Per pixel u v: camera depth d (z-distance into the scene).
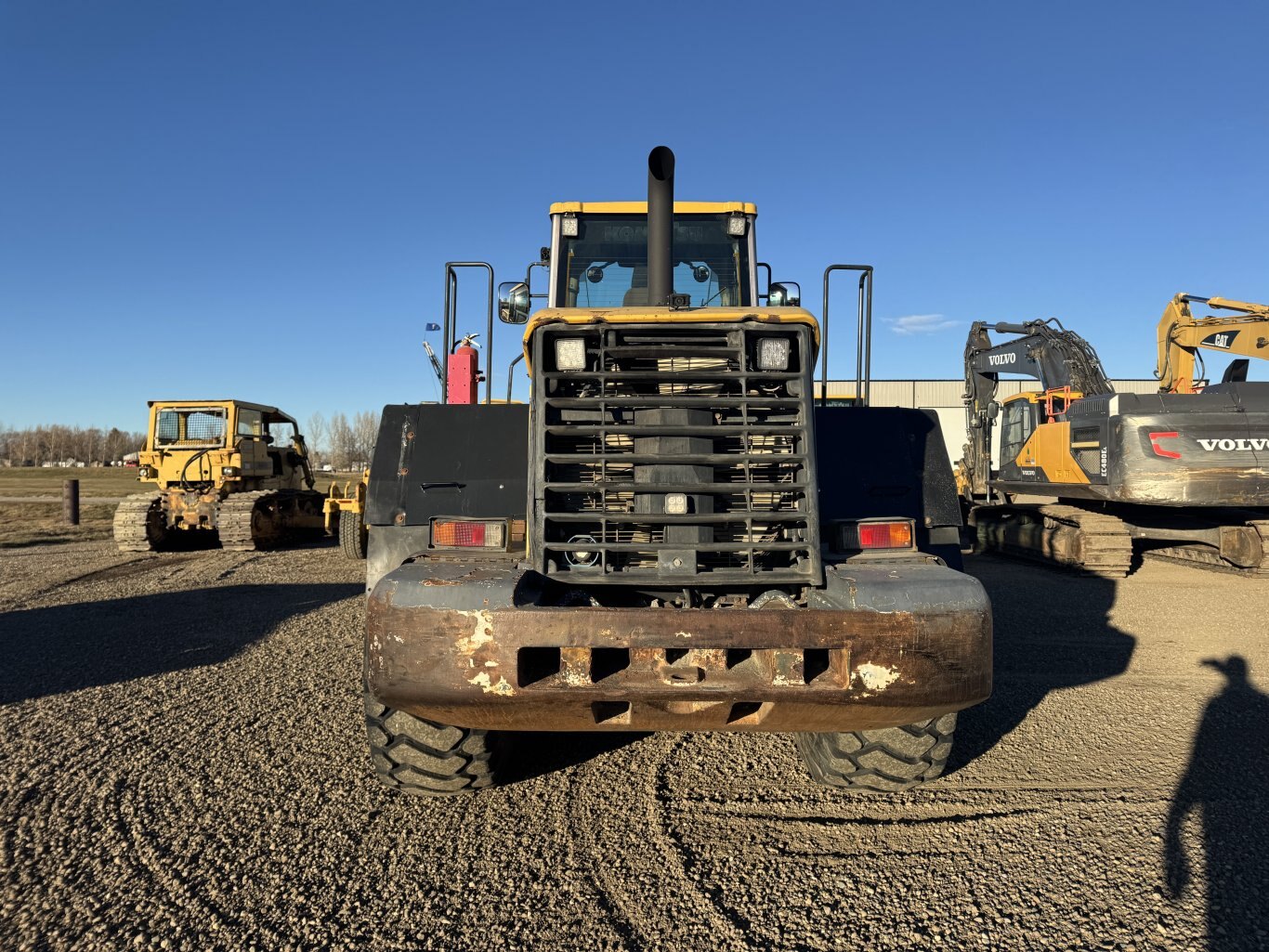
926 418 3.82
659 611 2.62
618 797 3.61
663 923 2.67
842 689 2.63
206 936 2.57
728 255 5.47
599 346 3.16
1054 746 4.20
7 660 5.87
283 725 4.47
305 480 17.30
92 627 7.03
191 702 4.87
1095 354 12.03
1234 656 6.11
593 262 5.46
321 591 9.05
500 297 5.38
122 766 3.90
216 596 8.66
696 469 3.15
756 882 2.92
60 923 2.62
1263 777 3.79
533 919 2.69
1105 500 10.12
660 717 2.82
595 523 3.17
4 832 3.23
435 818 3.39
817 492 3.11
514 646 2.61
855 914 2.72
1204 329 11.71
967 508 14.07
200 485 13.62
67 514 18.84
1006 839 3.22
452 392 4.66
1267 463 9.05
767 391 3.21
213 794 3.60
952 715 3.29
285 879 2.91
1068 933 2.60
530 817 3.41
